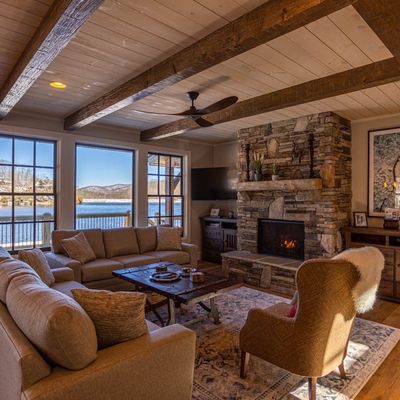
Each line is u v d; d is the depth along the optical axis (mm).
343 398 2094
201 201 6965
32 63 2459
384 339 2980
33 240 4727
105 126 5320
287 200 5004
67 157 4895
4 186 4457
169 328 1820
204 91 3598
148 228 5285
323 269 1805
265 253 5391
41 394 1240
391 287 4105
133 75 3102
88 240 4547
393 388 2209
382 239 4484
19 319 1520
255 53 2643
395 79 2744
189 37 2363
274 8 1872
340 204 4664
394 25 1822
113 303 1595
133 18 2125
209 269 5945
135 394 1517
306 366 1926
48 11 2031
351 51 2600
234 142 6828
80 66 2896
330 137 4465
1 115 3916
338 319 1916
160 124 5281
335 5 1650
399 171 4465
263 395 2113
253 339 2184
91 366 1408
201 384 2238
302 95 3320
